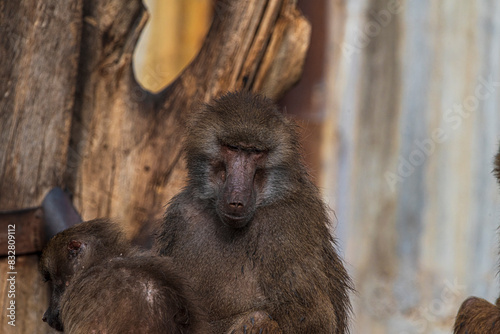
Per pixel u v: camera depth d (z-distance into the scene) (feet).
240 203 26.00
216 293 27.14
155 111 39.45
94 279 22.58
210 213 27.96
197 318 22.97
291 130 27.96
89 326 21.63
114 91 39.04
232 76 39.68
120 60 38.91
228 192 26.25
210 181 27.40
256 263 26.94
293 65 40.96
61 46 37.04
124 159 39.24
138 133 39.32
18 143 36.40
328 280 27.58
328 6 57.67
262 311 25.62
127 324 21.48
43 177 36.96
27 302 36.09
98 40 38.47
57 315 27.89
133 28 38.93
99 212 38.93
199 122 27.84
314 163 57.47
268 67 40.65
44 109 36.94
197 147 27.61
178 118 39.45
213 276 27.30
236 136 26.55
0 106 35.96
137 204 39.22
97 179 38.99
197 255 27.63
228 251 27.32
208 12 57.16
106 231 28.55
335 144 57.72
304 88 57.67
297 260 26.50
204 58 39.91
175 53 57.11
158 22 57.06
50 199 36.60
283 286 26.30
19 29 36.11
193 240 27.89
